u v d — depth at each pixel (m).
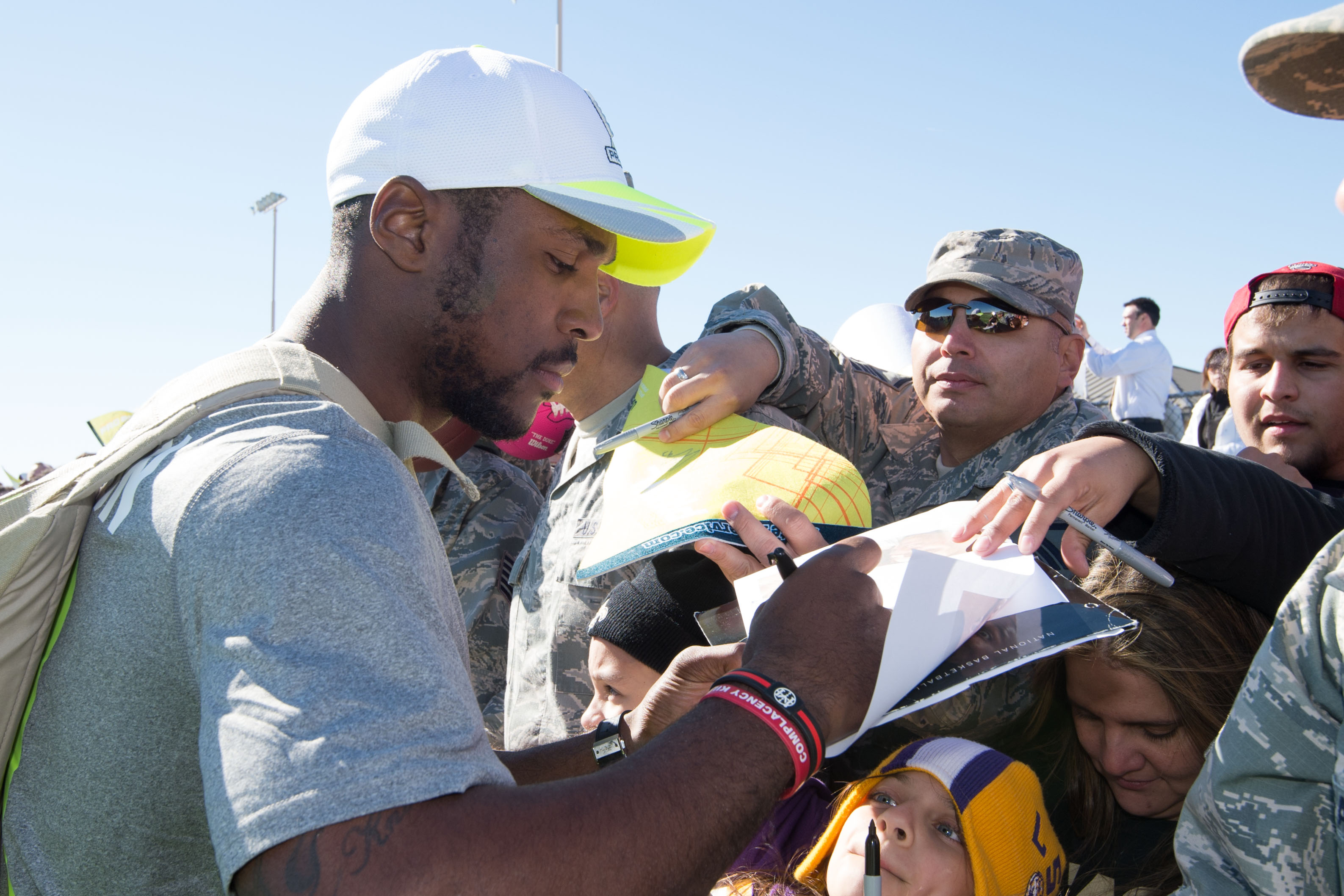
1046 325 2.36
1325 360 2.10
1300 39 1.07
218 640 0.92
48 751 1.09
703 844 0.93
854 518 1.86
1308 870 1.10
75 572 1.14
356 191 1.35
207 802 0.88
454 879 0.83
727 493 1.86
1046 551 1.68
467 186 1.31
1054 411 2.44
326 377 1.24
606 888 0.87
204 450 1.06
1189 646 1.55
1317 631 1.12
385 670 0.90
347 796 0.84
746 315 2.33
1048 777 1.84
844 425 2.61
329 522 0.96
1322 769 1.10
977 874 1.45
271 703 0.87
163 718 1.03
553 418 3.38
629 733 1.53
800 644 1.11
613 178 1.41
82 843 1.06
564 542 2.35
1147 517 1.63
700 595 1.84
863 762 1.92
